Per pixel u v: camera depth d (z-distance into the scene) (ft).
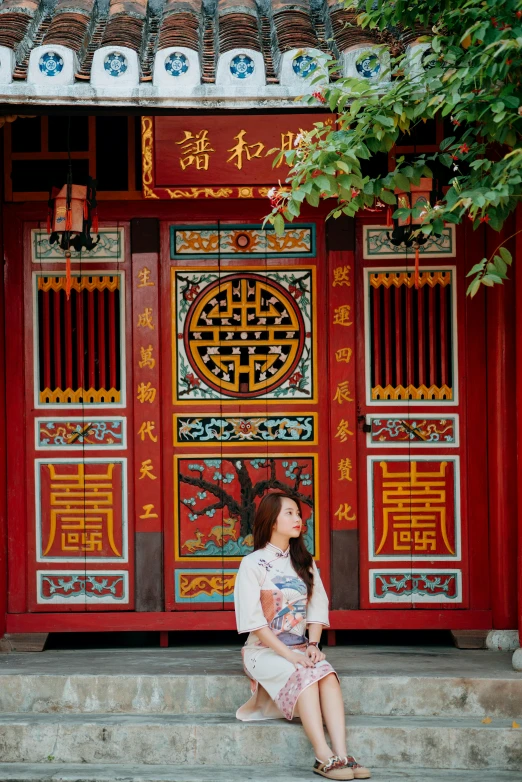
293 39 14.07
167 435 17.04
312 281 17.02
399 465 16.98
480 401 16.89
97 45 14.66
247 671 14.08
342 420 16.96
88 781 13.30
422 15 13.44
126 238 17.03
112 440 17.04
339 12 14.99
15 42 13.87
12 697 14.80
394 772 13.50
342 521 16.92
